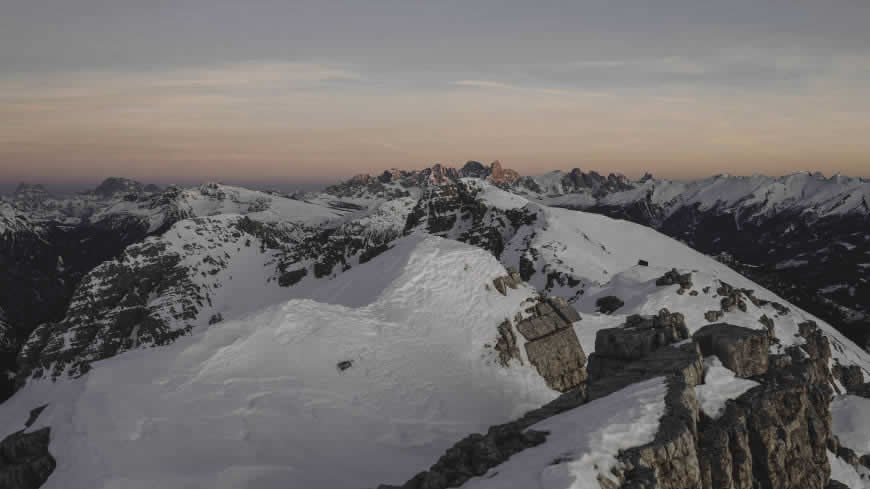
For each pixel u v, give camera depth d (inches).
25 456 1213.1
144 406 1305.4
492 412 1637.6
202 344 1608.0
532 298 2240.4
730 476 891.4
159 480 1044.5
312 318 1815.9
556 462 778.8
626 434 842.2
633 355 1325.0
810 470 1070.4
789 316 3538.4
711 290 3538.4
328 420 1381.6
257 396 1424.7
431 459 1279.5
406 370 1706.4
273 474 1117.7
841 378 3307.1
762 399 1048.2
